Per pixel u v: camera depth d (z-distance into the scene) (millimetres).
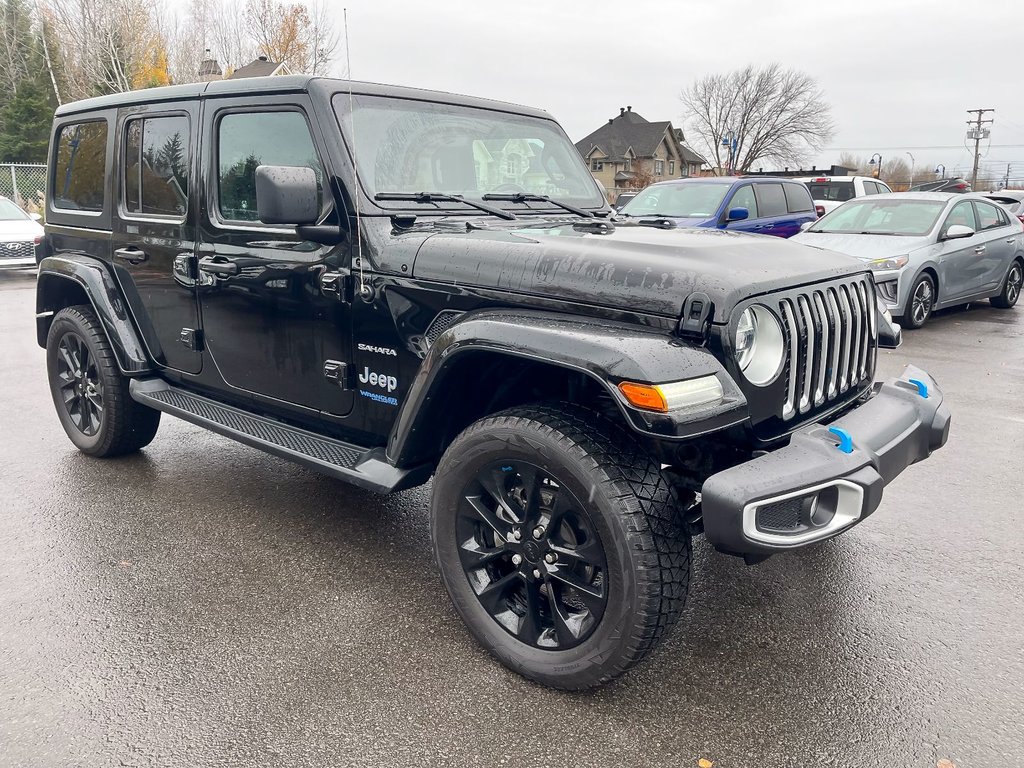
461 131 3363
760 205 10695
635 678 2559
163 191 3715
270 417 3533
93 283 4031
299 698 2434
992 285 10398
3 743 2221
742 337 2262
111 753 2188
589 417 2352
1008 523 3785
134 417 4277
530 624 2500
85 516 3766
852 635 2822
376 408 2969
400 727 2309
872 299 2879
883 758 2205
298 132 3043
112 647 2695
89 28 34875
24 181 21391
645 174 60062
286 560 3355
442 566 2676
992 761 2193
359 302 2898
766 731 2312
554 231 2920
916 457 2725
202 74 39719
